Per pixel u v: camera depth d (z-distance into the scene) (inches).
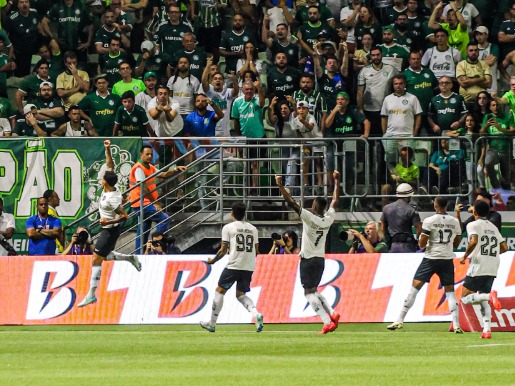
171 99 2495.1
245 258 1811.0
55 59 2741.1
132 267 2090.3
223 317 2059.5
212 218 2338.8
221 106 2578.7
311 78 2502.5
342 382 1065.5
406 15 2701.8
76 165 2343.8
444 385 1039.6
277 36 2687.0
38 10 2847.0
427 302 2015.3
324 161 2359.7
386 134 2513.5
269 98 2549.2
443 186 2388.0
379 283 2043.6
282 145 2260.1
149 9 2842.0
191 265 2082.9
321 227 1774.1
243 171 2335.1
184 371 1178.0
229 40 2738.7
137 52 2834.6
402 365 1243.2
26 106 2529.5
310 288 1786.4
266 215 2372.0
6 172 2348.7
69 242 2343.8
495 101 2422.5
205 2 2817.4
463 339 1669.5
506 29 2748.5
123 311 2073.1
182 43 2701.8
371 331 1871.3
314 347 1519.4
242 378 1101.1
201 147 2295.8
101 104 2524.6
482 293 1761.8
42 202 2265.0
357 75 2596.0
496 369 1194.0
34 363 1289.4
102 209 1967.3
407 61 2655.0
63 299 2091.5
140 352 1449.3
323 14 2741.1
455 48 2694.4
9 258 2127.2
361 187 2384.4
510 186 2388.0
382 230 2097.7
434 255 1822.1
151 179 2306.8
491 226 1774.1
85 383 1060.5
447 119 2502.5
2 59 2721.5
